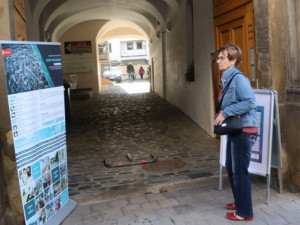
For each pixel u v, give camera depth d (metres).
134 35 23.61
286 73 4.34
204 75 8.48
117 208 4.17
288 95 4.29
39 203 3.44
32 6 9.17
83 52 19.86
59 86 3.71
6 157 3.58
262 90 4.04
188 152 6.91
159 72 16.88
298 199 4.11
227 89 3.50
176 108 12.52
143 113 12.14
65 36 19.70
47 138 3.55
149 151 7.14
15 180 3.62
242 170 3.56
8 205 3.65
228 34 6.44
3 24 3.61
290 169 4.33
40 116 3.41
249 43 5.41
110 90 23.02
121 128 9.73
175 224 3.67
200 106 9.10
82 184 5.34
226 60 3.54
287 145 4.33
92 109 13.89
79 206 4.27
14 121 3.03
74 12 15.27
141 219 3.83
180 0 11.16
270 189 4.44
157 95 17.61
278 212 3.80
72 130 9.75
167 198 4.41
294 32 4.21
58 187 3.83
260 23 4.43
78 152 7.32
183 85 11.32
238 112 3.38
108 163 6.26
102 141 8.27
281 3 4.29
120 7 15.84
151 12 15.22
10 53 2.97
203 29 8.24
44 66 3.44
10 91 2.98
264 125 3.99
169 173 5.68
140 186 5.14
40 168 3.45
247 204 3.61
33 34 9.29
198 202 4.23
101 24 19.61
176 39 12.23
